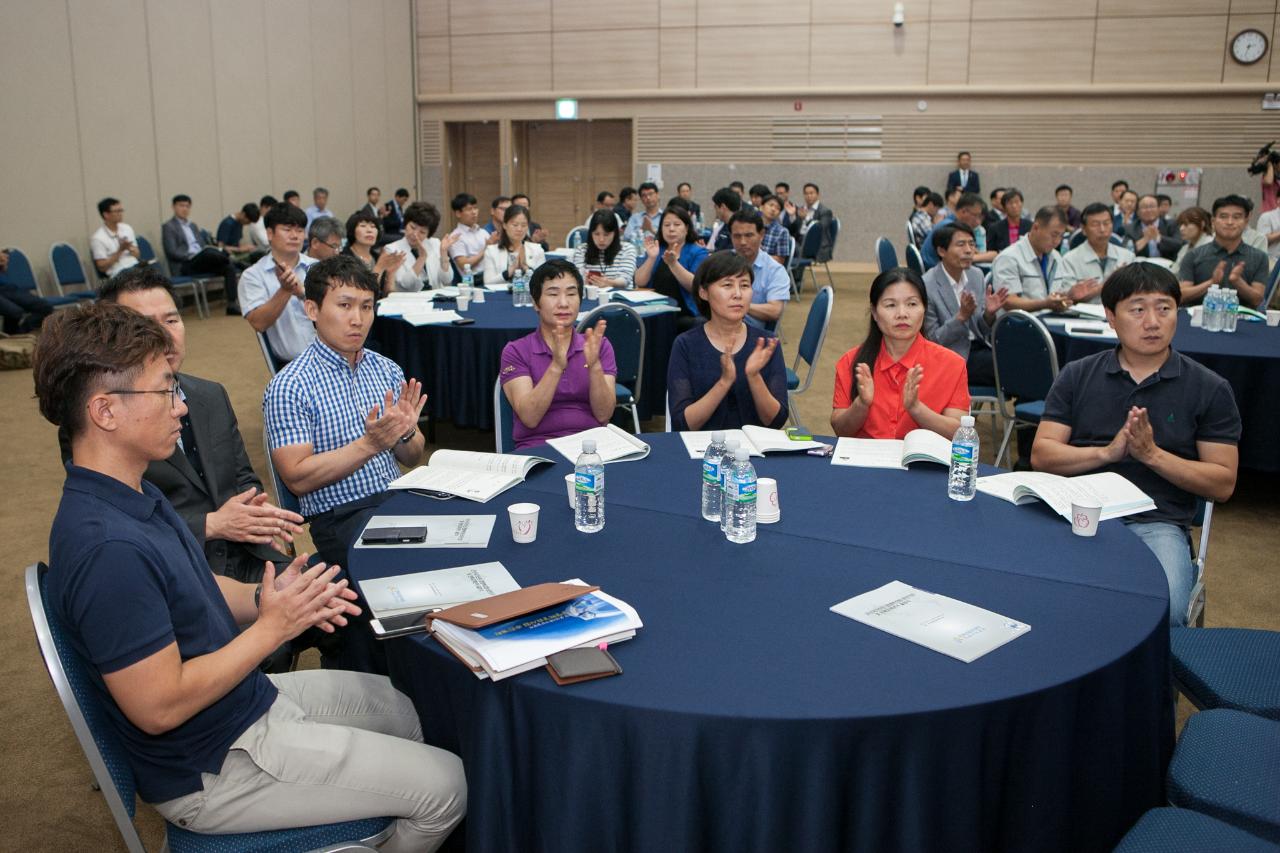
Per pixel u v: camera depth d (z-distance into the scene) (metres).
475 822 1.43
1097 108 12.38
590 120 14.16
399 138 13.98
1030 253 5.32
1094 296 5.48
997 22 12.41
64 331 1.32
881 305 2.84
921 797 1.29
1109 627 1.53
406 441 2.68
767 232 8.45
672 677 1.37
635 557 1.83
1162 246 9.45
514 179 14.49
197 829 1.45
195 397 2.36
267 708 1.50
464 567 1.77
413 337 4.76
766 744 1.26
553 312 3.12
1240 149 12.11
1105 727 1.43
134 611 1.28
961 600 1.64
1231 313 4.40
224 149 10.23
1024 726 1.34
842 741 1.26
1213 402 2.43
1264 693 1.77
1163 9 11.96
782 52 13.05
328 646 2.25
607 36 13.53
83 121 8.35
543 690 1.33
